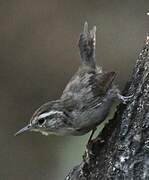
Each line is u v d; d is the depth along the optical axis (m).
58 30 18.81
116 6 18.70
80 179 8.84
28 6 19.09
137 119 8.23
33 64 18.69
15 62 18.77
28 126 9.25
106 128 8.72
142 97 8.33
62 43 18.69
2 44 18.94
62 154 14.63
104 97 8.76
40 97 18.36
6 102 18.48
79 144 13.48
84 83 8.91
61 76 18.44
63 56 18.56
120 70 17.81
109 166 8.27
